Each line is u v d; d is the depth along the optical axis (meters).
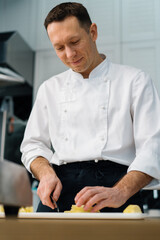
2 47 2.54
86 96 1.22
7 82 2.08
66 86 1.28
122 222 0.39
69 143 1.19
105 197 0.88
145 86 1.18
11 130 2.38
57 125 1.25
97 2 2.81
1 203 0.49
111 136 1.15
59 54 1.18
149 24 2.71
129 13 2.76
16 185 0.52
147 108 1.15
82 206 0.91
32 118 1.33
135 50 2.70
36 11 2.93
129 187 0.96
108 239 0.33
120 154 1.13
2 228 0.37
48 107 1.29
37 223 0.38
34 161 1.18
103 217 0.72
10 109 2.63
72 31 1.11
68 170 1.13
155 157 1.04
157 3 2.72
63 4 1.17
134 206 0.88
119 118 1.16
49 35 1.16
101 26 2.79
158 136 1.09
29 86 2.84
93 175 1.09
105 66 1.26
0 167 0.48
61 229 0.36
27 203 0.55
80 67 1.17
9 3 2.97
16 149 2.51
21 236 0.34
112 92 1.20
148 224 0.36
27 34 2.92
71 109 1.23
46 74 2.85
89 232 0.35
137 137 1.12
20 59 2.70
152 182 1.05
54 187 1.05
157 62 2.64
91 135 1.17
